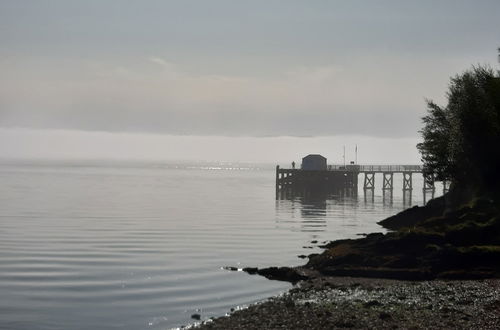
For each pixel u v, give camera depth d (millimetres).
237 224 70812
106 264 40781
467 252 32750
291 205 105250
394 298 26438
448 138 58750
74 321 26375
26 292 32031
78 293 31844
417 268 33344
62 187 149250
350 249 36906
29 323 26109
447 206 57156
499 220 36156
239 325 22875
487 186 50531
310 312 24172
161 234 59219
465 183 55000
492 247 33156
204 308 28234
